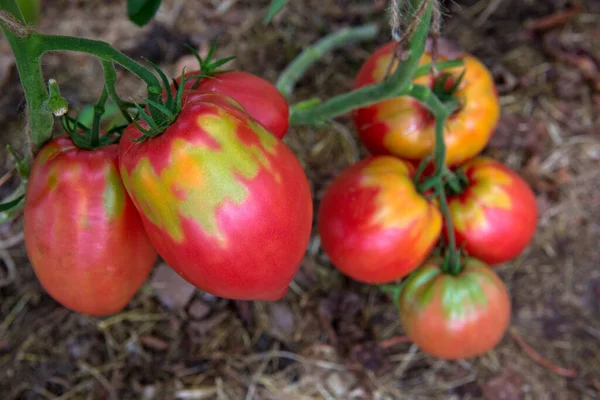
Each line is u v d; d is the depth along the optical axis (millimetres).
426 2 409
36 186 391
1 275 610
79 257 394
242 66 728
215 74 443
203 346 598
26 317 598
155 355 593
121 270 406
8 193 625
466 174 543
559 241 655
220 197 364
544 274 639
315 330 612
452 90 515
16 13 370
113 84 387
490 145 695
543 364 605
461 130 525
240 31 746
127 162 370
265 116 441
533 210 537
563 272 640
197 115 367
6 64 678
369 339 612
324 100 725
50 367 583
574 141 707
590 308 628
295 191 385
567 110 727
